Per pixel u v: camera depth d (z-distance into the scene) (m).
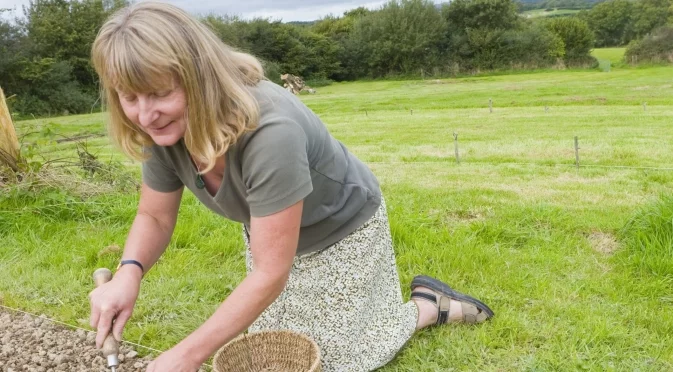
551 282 3.57
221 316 1.93
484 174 7.08
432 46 46.88
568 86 26.22
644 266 3.67
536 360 2.76
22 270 3.97
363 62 47.84
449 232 4.46
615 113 15.23
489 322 3.08
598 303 3.29
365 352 2.69
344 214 2.45
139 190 5.96
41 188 5.38
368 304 2.70
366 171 2.59
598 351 2.82
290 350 2.55
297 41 45.50
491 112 17.42
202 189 2.15
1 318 3.36
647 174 6.75
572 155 8.41
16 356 2.96
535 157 8.39
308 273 2.60
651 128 11.79
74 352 3.00
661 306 3.28
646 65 42.25
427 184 6.48
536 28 45.34
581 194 5.79
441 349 2.85
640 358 2.77
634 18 60.91
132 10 1.70
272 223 1.89
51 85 35.03
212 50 1.74
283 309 2.70
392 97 26.30
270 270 1.93
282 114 1.89
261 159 1.84
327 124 16.30
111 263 4.05
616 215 4.85
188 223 4.61
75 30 37.09
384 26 46.94
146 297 3.50
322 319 2.64
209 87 1.71
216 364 2.35
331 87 42.47
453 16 47.00
